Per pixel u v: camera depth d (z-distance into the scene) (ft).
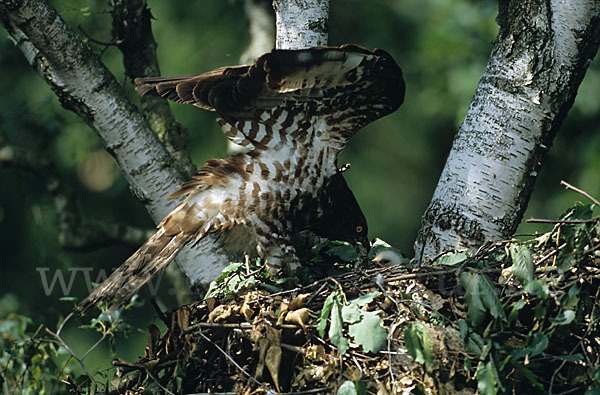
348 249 31.91
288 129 29.37
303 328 25.95
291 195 29.94
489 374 23.80
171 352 27.17
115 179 55.36
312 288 27.96
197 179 30.19
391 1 60.80
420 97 59.62
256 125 29.37
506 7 29.66
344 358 25.41
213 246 32.71
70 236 41.32
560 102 28.84
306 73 25.91
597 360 24.06
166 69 55.72
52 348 32.65
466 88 56.54
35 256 50.21
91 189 55.88
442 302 25.84
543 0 28.89
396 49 59.88
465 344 24.66
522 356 23.63
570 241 24.56
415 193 64.64
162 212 32.55
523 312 25.17
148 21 36.04
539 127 28.84
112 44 35.76
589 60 29.22
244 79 27.30
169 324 27.48
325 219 31.04
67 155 54.70
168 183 32.53
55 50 30.78
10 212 53.72
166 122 36.22
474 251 28.73
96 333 48.44
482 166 29.09
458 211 29.12
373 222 64.03
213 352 26.84
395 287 26.89
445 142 64.90
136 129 32.27
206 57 55.01
